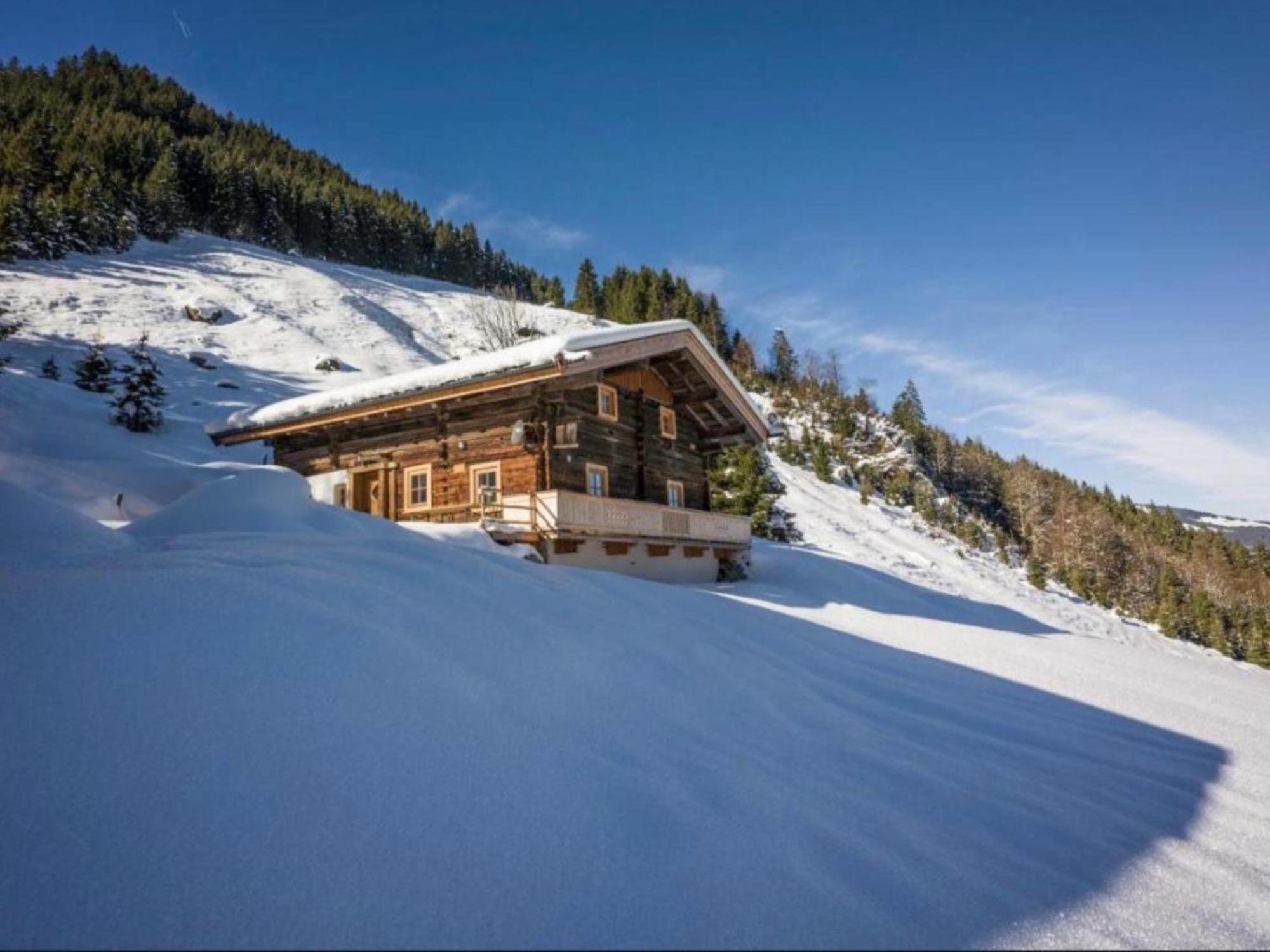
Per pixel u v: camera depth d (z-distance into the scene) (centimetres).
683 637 501
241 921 168
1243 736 523
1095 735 464
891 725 412
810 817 260
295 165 10481
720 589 1307
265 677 278
